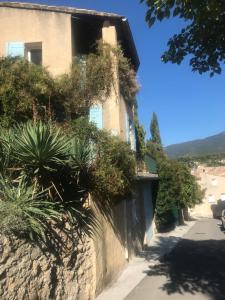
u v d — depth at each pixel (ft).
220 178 225.56
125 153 42.16
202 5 25.27
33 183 27.94
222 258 56.13
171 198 97.09
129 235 55.36
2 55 48.03
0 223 22.48
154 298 34.78
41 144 26.94
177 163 123.75
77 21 53.31
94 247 35.35
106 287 38.93
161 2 25.26
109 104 51.13
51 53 50.96
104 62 49.06
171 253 63.52
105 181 37.14
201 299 33.78
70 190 31.58
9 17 51.78
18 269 22.77
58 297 27.68
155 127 184.14
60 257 28.43
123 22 53.06
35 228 24.32
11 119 37.83
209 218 184.96
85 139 37.32
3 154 27.48
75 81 46.75
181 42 31.14
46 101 42.01
